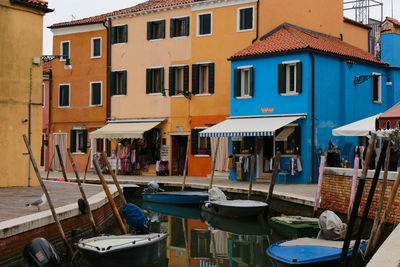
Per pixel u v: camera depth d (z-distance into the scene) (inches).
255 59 967.0
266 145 951.6
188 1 1101.7
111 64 1225.4
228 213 644.7
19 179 746.2
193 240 540.4
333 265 352.2
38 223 409.4
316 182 906.1
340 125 972.6
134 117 1184.8
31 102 766.5
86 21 1266.0
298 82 908.0
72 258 414.9
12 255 379.6
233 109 997.2
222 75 1055.0
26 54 764.6
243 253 482.3
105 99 1234.6
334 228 404.2
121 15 1199.6
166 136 1127.6
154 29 1167.0
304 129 900.6
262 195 751.1
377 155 981.8
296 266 342.6
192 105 1093.1
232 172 979.3
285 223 535.2
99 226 540.4
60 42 1310.3
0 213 457.1
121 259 391.5
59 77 1312.7
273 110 941.8
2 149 730.2
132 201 836.6
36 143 772.0
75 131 1282.0
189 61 1102.4
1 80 733.9
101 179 483.2
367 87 1027.3
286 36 981.2
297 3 1080.8
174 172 1124.5
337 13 1167.0
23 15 761.0
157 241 419.8
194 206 776.9
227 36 1048.8
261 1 1011.3
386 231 496.4
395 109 429.7
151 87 1159.6
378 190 534.9
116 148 1195.3
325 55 938.1
